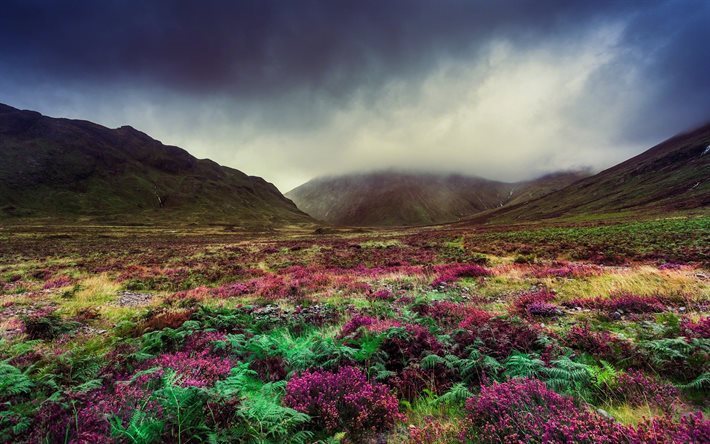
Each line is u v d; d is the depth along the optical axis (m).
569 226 66.56
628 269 16.30
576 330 7.15
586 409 4.00
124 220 165.00
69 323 10.97
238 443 4.07
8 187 168.12
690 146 169.25
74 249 49.72
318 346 6.96
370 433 4.46
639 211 107.44
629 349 6.08
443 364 6.05
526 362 5.39
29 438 4.07
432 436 4.18
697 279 12.36
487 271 18.47
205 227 160.00
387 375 5.79
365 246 43.19
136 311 13.50
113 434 3.90
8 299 16.50
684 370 5.25
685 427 3.38
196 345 7.60
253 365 6.59
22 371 6.94
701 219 50.28
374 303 12.43
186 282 21.09
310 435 4.27
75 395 4.81
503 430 3.88
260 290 16.45
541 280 15.29
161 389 4.54
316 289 16.47
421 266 22.58
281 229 173.75
